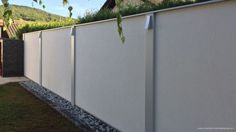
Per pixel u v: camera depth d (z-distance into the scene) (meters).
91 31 8.84
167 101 5.34
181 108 5.01
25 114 9.27
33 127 7.86
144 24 6.06
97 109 8.46
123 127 6.93
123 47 6.90
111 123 7.56
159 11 5.50
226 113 4.19
